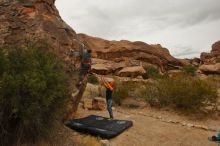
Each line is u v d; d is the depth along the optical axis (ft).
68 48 27.81
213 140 24.85
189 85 38.70
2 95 16.49
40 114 18.69
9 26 23.22
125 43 188.03
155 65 180.65
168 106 40.01
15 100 16.63
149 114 36.19
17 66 18.17
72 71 28.32
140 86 50.03
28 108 16.96
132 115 34.99
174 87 39.01
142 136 25.27
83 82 30.55
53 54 21.48
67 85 22.45
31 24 24.48
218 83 75.41
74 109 29.66
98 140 23.04
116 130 25.31
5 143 17.79
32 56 19.03
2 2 24.59
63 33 27.71
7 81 16.48
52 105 19.43
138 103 42.50
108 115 34.14
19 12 24.59
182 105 38.65
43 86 17.20
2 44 21.77
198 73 140.46
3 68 17.49
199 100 37.35
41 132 19.15
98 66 133.59
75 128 25.86
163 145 23.16
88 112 35.45
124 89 44.50
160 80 44.45
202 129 28.86
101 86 50.57
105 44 187.93
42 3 26.76
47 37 24.64
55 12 29.35
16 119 18.52
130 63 163.32
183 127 29.35
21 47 20.40
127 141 23.63
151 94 41.24
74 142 20.49
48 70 18.93
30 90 16.74
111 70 137.18
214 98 37.99
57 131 20.99
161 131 27.30
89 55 30.89
